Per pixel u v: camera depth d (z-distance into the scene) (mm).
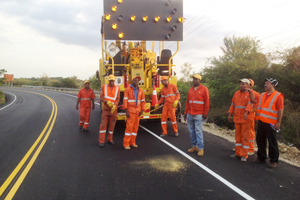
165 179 3873
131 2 7457
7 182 3760
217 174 4090
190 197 3268
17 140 6488
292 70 8977
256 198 3252
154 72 8102
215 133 7602
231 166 4508
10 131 7723
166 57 7738
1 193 3387
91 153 5305
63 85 46875
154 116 7375
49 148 5691
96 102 17328
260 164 4645
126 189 3512
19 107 15656
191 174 4086
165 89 6730
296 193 3412
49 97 24078
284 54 9398
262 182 3775
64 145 5961
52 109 13773
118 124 8812
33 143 6141
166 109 6770
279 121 4309
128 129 5594
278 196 3314
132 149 5625
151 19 7578
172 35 7680
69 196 3301
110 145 6004
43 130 7770
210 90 12805
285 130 7605
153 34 7602
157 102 7258
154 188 3545
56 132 7473
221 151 5523
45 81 56219
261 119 4582
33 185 3650
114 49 7445
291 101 8695
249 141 4895
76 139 6586
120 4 7398
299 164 4684
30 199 3217
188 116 5418
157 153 5309
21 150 5531
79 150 5539
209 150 5590
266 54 10320
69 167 4426
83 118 7859
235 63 12023
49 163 4645
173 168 4375
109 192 3416
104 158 4957
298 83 8648
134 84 5602
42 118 10398
